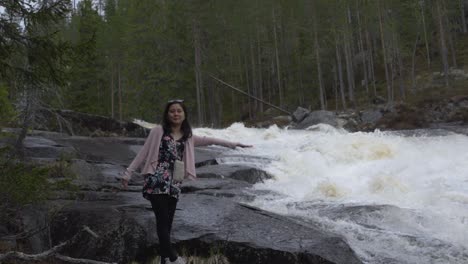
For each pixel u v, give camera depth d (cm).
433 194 832
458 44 5344
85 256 557
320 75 4431
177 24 4675
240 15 4775
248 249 532
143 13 4950
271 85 5938
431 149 1360
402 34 5106
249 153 1437
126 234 564
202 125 4128
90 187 798
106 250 555
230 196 820
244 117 5141
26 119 847
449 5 5159
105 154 1191
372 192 889
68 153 993
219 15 4709
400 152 1312
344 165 1228
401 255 556
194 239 554
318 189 885
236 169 1062
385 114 3219
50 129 1450
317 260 509
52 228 596
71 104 3216
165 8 4803
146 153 470
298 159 1241
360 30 5041
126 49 4141
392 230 645
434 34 5606
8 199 512
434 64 5028
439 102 3247
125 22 4469
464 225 659
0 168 515
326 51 4934
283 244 538
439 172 1070
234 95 5253
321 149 1316
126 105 4159
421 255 555
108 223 577
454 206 758
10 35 529
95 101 3847
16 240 552
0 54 529
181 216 618
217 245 545
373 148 1310
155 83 4253
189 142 481
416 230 646
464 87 4038
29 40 535
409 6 4900
